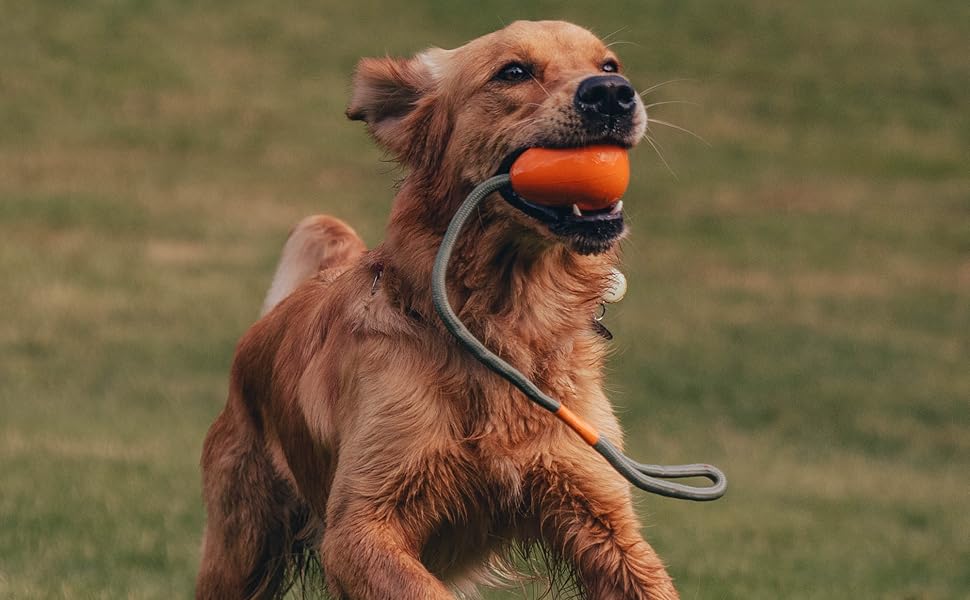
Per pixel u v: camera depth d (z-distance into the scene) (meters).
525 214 4.77
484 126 4.95
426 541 5.13
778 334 20.27
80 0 38.22
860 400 16.62
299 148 31.09
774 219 28.27
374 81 5.48
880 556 9.21
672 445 13.55
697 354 18.67
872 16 41.56
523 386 4.61
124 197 26.94
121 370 16.16
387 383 4.95
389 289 5.08
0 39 35.16
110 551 7.94
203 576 6.36
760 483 11.95
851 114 35.44
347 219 26.56
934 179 31.69
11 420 12.86
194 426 13.12
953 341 20.48
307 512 6.11
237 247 24.30
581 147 4.67
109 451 11.33
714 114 34.84
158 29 37.12
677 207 28.83
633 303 21.80
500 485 5.00
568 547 5.12
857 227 27.97
